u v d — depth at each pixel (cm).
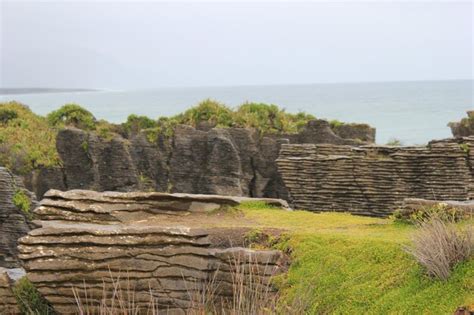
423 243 877
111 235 1051
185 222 1203
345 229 1141
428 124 7825
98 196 1220
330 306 880
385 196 2086
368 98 16800
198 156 3181
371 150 2156
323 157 2166
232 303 983
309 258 982
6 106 3572
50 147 3122
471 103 12962
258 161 3164
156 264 1024
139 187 3197
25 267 1072
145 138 3253
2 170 2141
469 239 859
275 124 3300
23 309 1098
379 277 897
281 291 941
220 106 3453
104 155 3197
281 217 1266
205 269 1014
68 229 1071
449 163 2073
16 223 2117
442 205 1116
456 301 789
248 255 998
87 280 1043
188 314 914
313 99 16650
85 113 3531
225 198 1295
